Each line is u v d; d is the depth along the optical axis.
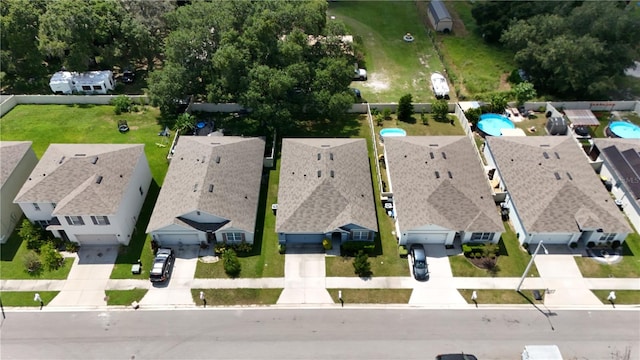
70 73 73.62
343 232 48.16
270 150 61.53
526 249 49.22
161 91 63.12
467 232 47.91
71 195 47.41
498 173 55.81
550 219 48.19
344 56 70.62
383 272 47.12
